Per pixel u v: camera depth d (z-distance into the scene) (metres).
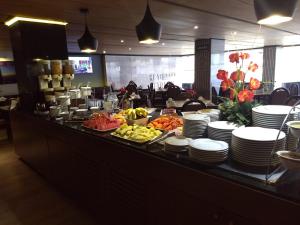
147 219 1.54
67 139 2.31
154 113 2.70
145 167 1.46
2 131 5.29
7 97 7.25
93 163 1.98
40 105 3.07
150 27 2.54
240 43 8.25
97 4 3.07
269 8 1.46
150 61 11.45
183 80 12.84
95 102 3.19
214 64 7.09
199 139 1.34
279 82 8.92
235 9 3.60
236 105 1.47
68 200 2.53
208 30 5.37
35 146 3.12
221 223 1.08
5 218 2.25
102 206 1.98
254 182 0.97
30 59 3.46
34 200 2.55
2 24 3.80
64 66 3.27
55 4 2.96
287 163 0.92
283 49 9.19
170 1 3.13
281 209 0.86
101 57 9.84
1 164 3.67
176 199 1.30
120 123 2.12
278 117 1.27
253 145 1.06
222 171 1.10
